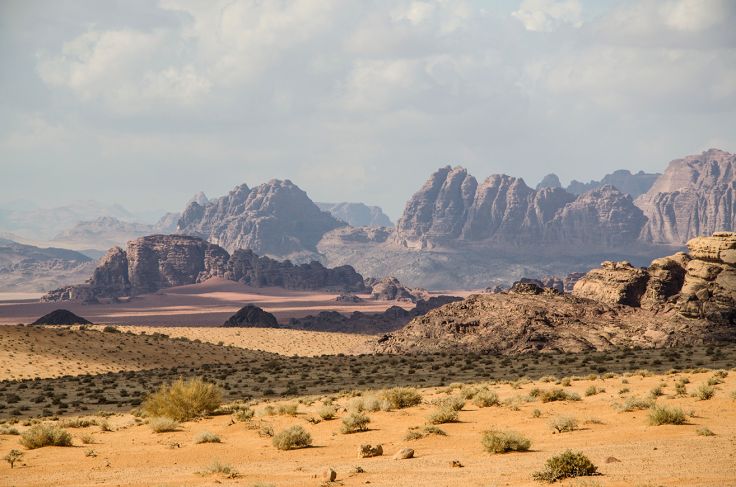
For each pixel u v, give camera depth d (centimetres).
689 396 6297
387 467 3978
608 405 6116
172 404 7125
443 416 5638
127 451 5219
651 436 4422
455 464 3878
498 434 4312
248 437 5578
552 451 4116
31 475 4412
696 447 3916
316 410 7219
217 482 3841
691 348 17550
